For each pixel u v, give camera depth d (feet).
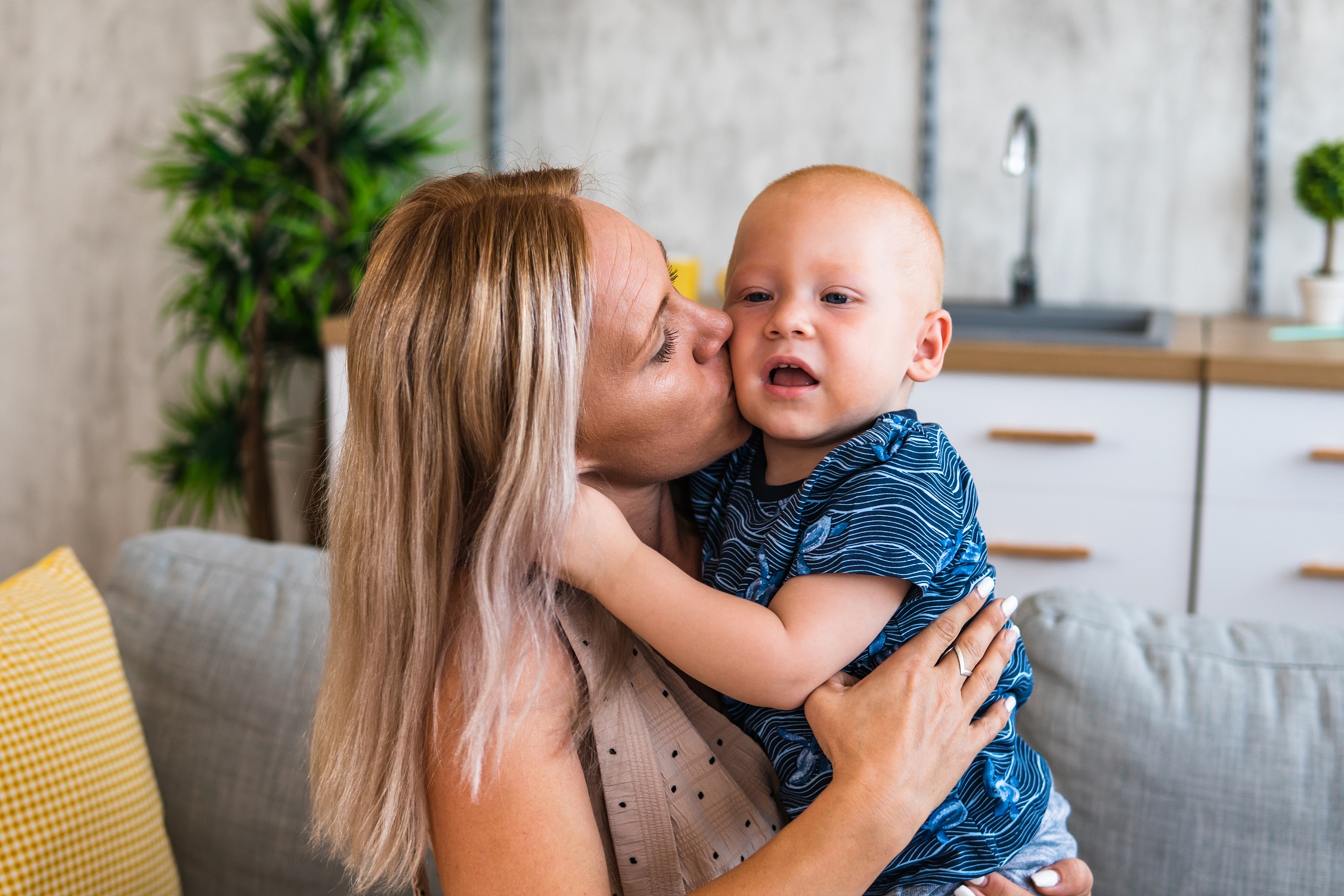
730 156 10.47
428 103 10.93
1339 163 8.45
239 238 10.25
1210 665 3.86
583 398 2.62
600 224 2.66
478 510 2.62
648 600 2.58
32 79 11.94
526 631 2.59
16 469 12.73
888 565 2.63
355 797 2.71
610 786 2.77
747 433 2.97
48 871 3.81
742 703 3.07
